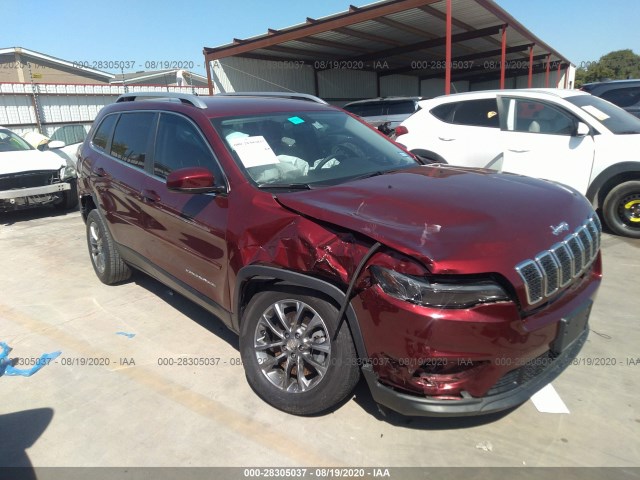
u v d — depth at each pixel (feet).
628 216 20.24
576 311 8.41
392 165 12.28
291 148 11.49
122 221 14.28
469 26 53.36
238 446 8.70
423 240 7.48
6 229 25.64
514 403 7.81
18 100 63.00
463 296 7.23
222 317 10.82
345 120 13.69
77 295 15.87
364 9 41.75
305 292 8.75
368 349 7.94
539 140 21.08
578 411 9.34
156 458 8.46
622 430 8.77
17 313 14.61
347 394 8.86
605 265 17.08
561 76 101.50
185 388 10.50
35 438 9.06
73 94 67.92
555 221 8.64
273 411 9.62
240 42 50.67
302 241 8.54
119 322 13.79
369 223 8.00
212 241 10.42
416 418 9.28
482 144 22.47
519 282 7.41
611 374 10.49
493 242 7.56
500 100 22.39
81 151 17.19
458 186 9.69
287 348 9.31
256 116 12.05
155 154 12.92
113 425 9.37
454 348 7.26
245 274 9.46
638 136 19.48
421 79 102.89
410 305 7.30
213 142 10.98
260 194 9.69
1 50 100.58
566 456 8.20
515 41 65.62
